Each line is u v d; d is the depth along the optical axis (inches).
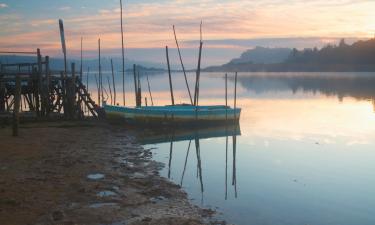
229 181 653.3
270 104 2132.1
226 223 469.4
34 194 508.1
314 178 676.7
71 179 589.9
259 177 681.0
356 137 1079.6
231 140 1043.9
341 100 2308.1
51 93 1278.3
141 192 555.5
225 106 1337.4
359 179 670.5
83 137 960.9
